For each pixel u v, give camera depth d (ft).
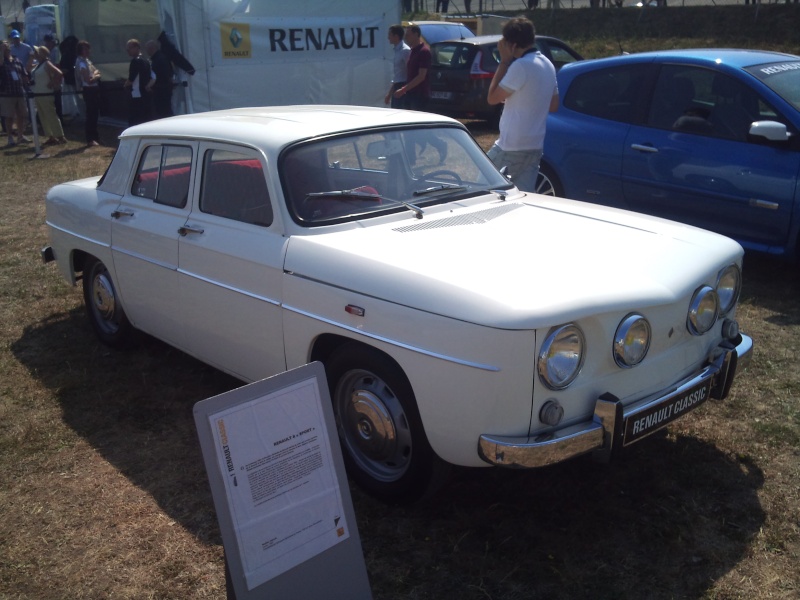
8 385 16.56
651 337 11.01
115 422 14.94
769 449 13.34
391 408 11.51
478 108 49.16
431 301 10.41
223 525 7.84
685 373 11.84
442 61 50.75
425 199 13.85
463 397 10.14
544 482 12.53
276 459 8.16
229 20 45.06
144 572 10.82
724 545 11.00
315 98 49.65
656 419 11.00
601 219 13.60
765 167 20.12
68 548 11.35
